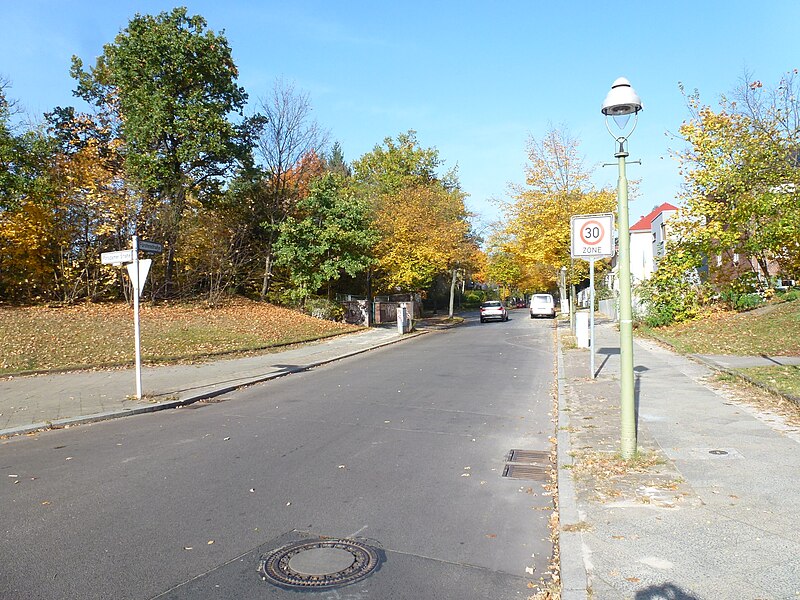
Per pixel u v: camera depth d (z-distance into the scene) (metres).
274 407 11.27
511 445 8.05
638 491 5.68
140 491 6.36
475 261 50.47
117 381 14.51
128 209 25.25
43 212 22.72
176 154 27.36
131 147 27.02
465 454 7.63
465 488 6.31
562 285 42.31
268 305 31.94
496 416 9.88
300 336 25.09
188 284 29.05
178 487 6.46
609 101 6.52
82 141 28.42
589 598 3.78
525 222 27.14
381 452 7.76
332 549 4.80
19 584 4.27
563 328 30.81
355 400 11.62
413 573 4.39
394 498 6.02
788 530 4.67
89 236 24.86
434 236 33.97
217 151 27.62
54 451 8.34
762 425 7.94
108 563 4.60
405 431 8.91
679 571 4.08
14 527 5.37
